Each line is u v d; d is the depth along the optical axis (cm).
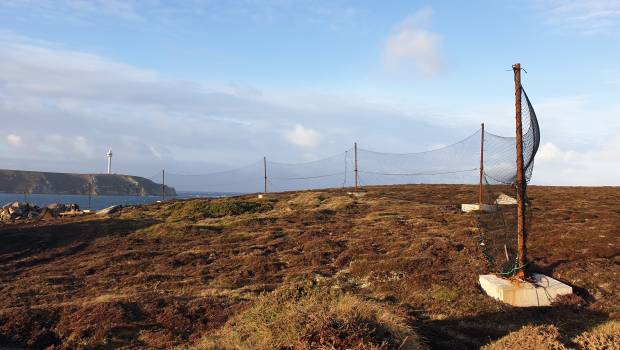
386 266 1983
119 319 1496
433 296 1575
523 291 1488
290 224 3744
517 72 1627
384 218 3691
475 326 1265
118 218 4594
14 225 4481
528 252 2131
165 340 1339
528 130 1652
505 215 3141
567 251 2108
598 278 1672
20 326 1478
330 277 1988
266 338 997
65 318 1540
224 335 1190
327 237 2955
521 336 977
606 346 895
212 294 1809
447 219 3403
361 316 986
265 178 6869
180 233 3522
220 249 2770
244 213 4762
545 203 4469
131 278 2125
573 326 1255
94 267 2477
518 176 1617
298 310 1052
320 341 895
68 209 6044
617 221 3002
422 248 2325
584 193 5547
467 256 2080
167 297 1722
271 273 2147
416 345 958
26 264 2783
